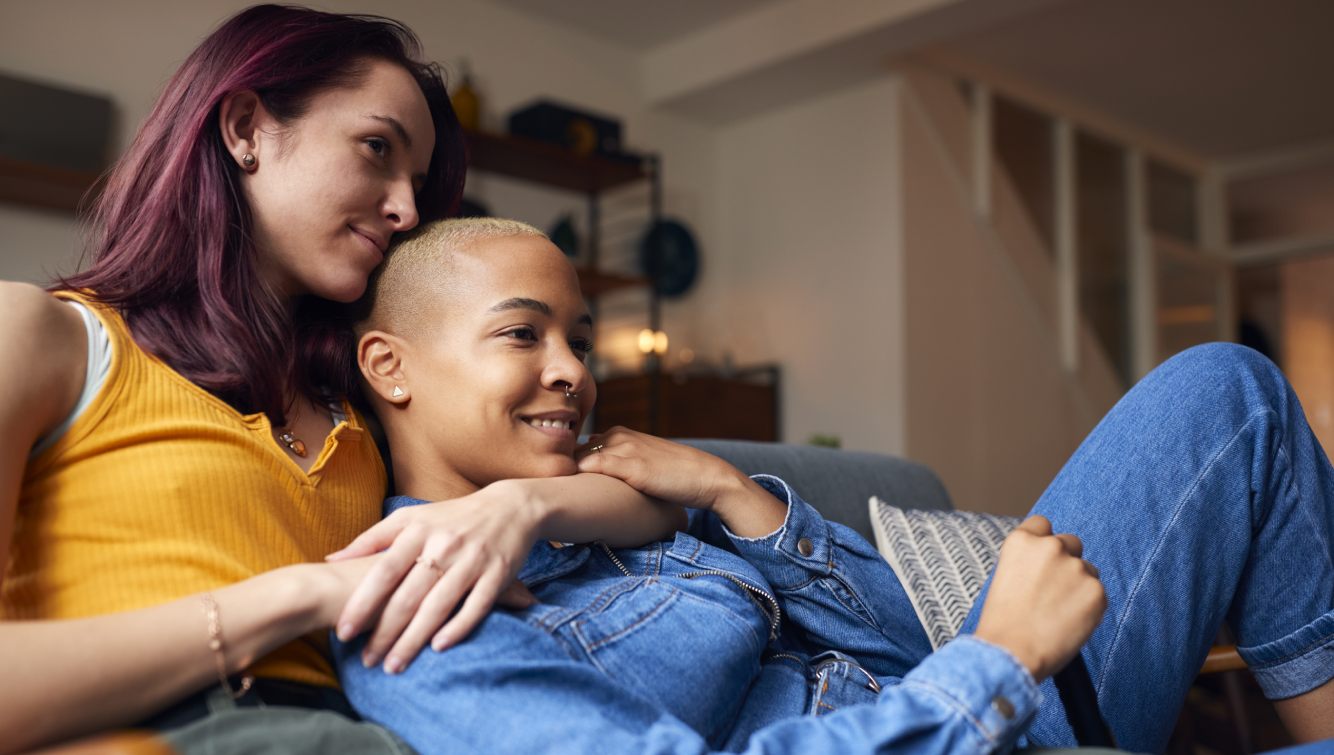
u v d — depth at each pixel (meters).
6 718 0.53
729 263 5.37
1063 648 0.68
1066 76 5.18
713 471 0.95
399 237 0.92
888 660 0.97
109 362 0.69
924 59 4.77
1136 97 5.46
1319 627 0.86
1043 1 3.94
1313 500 0.90
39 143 3.03
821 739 0.61
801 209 5.05
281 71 0.83
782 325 5.07
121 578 0.65
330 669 0.73
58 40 3.30
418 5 4.19
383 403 0.89
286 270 0.87
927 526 1.30
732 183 5.40
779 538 0.94
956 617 1.17
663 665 0.73
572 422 0.86
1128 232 5.94
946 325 4.73
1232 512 0.90
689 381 4.50
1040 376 5.18
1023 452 5.01
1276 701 0.89
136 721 0.59
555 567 0.84
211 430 0.72
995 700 0.63
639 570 0.87
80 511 0.66
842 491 1.40
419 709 0.63
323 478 0.80
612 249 4.88
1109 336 5.70
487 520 0.71
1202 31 4.65
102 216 0.87
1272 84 5.28
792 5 4.48
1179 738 1.91
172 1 3.56
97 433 0.67
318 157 0.83
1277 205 6.96
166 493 0.67
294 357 0.82
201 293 0.78
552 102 4.20
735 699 0.77
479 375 0.81
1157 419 0.93
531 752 0.59
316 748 0.60
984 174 4.97
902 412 4.50
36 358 0.64
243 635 0.61
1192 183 6.59
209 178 0.81
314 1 3.77
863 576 1.00
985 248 5.00
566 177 4.50
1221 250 6.50
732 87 4.88
